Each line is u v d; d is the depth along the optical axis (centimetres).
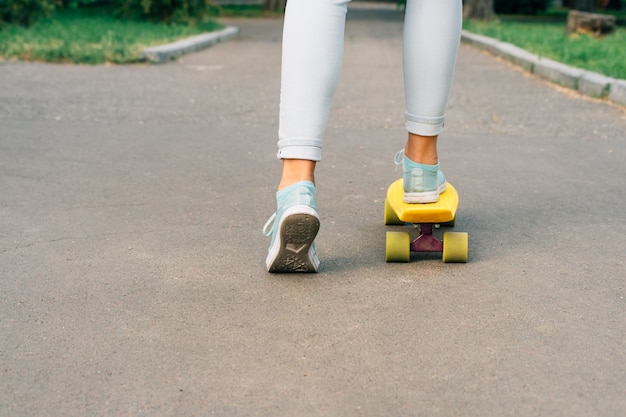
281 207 249
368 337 216
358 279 260
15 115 571
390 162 445
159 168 421
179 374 196
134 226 320
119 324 225
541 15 2427
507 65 1012
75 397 185
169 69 894
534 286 255
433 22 254
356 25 1908
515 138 524
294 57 246
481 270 269
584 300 244
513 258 282
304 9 245
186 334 219
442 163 443
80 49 939
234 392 187
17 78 762
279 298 243
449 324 225
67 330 221
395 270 269
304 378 194
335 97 697
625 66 800
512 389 189
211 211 342
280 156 253
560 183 398
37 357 205
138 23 1423
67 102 634
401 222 321
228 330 221
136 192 373
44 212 339
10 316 231
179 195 368
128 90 711
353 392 187
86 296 246
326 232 312
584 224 326
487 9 1970
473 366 200
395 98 698
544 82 838
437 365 201
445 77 258
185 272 267
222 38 1349
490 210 346
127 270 269
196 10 1516
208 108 624
